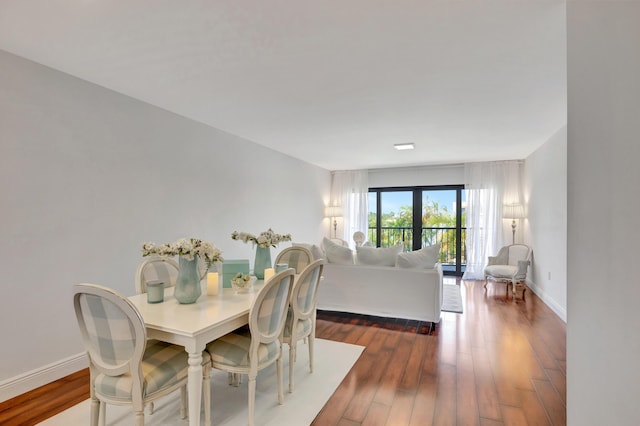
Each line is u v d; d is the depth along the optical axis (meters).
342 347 3.16
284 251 3.38
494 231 6.36
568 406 1.64
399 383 2.46
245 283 2.36
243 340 2.09
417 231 7.25
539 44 2.07
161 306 2.04
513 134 4.35
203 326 1.69
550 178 4.52
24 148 2.32
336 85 2.76
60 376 2.51
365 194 7.50
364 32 1.96
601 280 1.34
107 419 2.01
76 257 2.63
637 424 1.11
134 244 3.10
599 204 1.35
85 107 2.70
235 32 1.97
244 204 4.74
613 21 1.25
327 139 4.71
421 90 2.85
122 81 2.71
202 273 2.82
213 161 4.13
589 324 1.44
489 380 2.50
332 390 2.37
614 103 1.24
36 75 2.38
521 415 2.05
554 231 4.37
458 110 3.37
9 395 2.22
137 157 3.14
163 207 3.43
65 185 2.56
